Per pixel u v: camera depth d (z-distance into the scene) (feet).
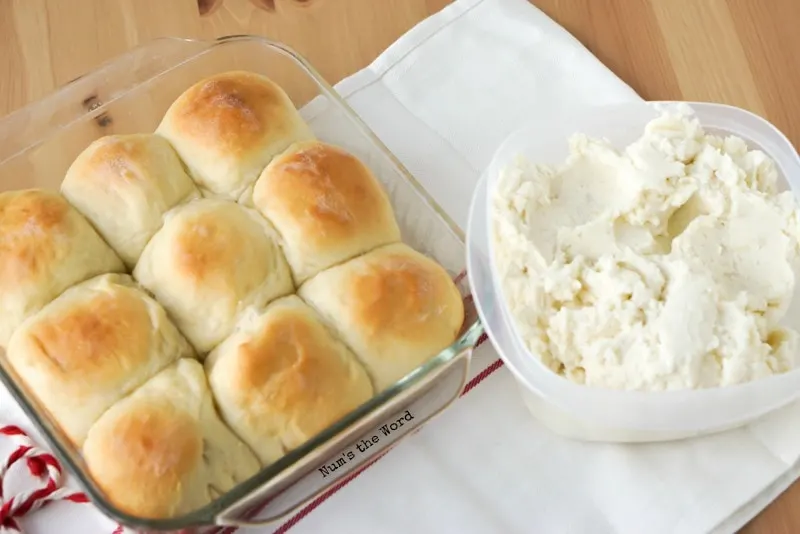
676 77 3.01
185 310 2.58
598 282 2.47
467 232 2.62
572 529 2.53
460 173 2.89
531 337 2.46
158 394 2.48
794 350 2.46
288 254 2.64
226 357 2.51
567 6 3.11
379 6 3.12
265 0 3.12
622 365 2.42
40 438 2.61
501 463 2.60
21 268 2.58
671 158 2.58
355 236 2.63
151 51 2.95
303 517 2.54
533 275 2.50
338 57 3.06
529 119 2.95
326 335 2.54
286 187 2.65
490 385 2.67
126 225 2.68
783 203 2.53
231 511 2.39
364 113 2.97
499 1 3.09
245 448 2.48
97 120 2.86
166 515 2.39
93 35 3.05
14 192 2.69
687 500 2.54
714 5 3.10
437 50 3.03
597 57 3.04
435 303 2.56
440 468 2.59
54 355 2.49
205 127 2.74
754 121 2.66
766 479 2.55
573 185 2.62
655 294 2.46
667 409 2.43
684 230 2.55
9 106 2.97
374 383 2.55
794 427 2.60
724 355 2.42
